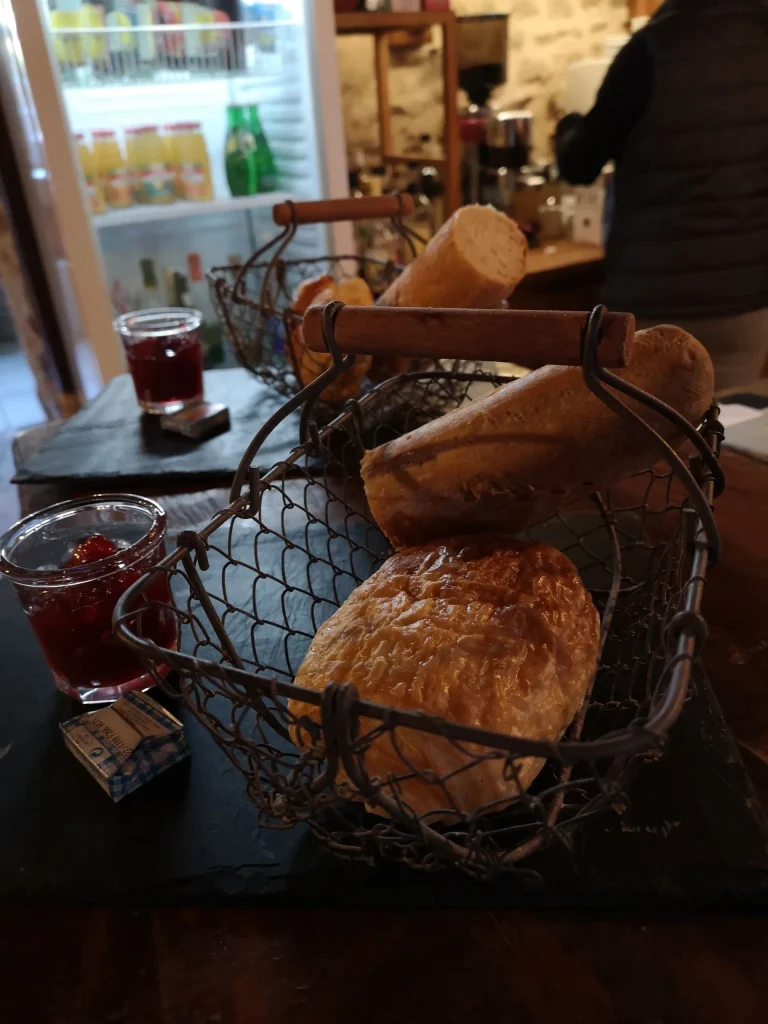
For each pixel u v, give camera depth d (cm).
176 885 34
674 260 124
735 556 56
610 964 30
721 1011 28
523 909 32
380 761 31
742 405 83
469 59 182
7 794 40
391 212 79
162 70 138
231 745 31
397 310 31
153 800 38
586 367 28
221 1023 29
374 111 176
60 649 44
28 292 152
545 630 35
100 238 156
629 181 127
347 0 140
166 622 46
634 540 54
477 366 73
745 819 35
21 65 115
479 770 31
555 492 41
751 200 120
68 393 163
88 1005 30
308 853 35
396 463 43
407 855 33
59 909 34
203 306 165
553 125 209
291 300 97
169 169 143
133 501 51
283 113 152
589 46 205
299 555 59
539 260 174
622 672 43
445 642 34
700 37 111
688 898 32
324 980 30
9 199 141
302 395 37
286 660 45
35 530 49
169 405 88
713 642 47
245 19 144
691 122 115
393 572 40
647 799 36
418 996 29
